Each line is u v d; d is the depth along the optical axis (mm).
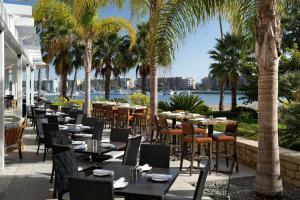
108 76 31672
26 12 9055
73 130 8969
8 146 8328
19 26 10305
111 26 16672
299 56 18312
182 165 8391
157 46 7035
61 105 21906
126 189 3744
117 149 6547
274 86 5559
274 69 5551
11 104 25906
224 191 6266
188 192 6070
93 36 16828
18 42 11344
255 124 14766
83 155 6805
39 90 34375
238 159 8828
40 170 7605
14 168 7777
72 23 15828
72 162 4914
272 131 5586
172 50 7016
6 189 6164
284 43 23344
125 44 31578
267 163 5594
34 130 14102
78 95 40719
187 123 7691
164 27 6965
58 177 4473
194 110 18766
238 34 7676
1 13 6887
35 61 23609
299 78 14820
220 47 24000
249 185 6688
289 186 6602
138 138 6480
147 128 14484
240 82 23719
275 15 5484
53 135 7199
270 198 5562
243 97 21359
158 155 5426
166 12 6938
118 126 15477
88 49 16766
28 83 19625
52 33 24438
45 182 6637
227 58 23688
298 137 8422
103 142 7004
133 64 31812
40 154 9383
